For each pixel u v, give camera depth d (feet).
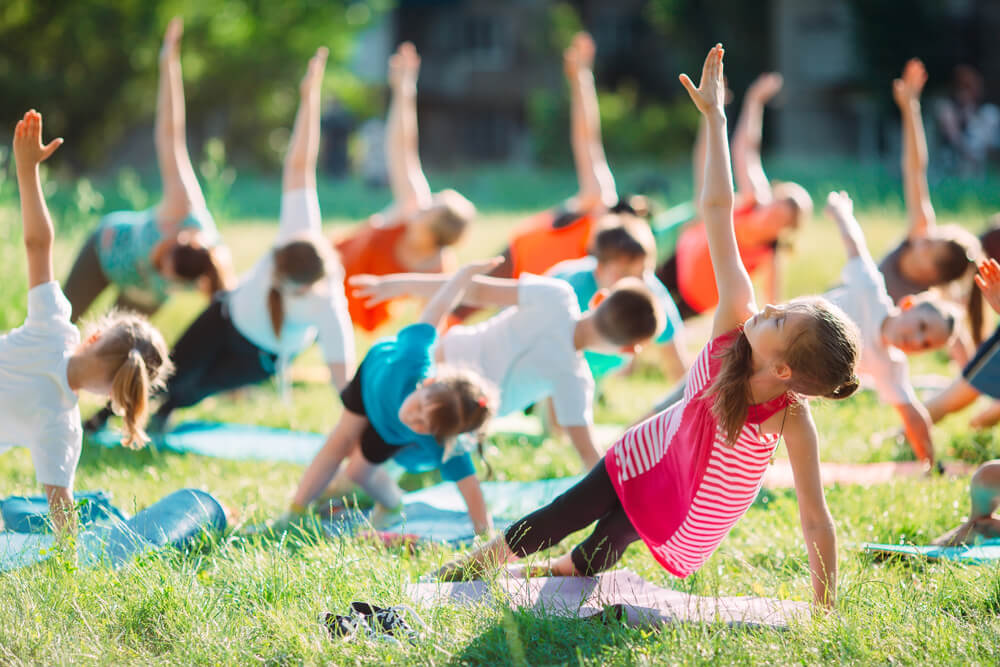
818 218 72.28
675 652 14.30
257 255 61.62
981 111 104.94
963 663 14.06
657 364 40.32
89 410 31.35
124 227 30.99
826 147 154.10
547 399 29.32
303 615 15.49
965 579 16.85
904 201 77.56
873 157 152.97
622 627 15.29
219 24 141.90
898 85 30.58
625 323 21.65
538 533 17.48
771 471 25.30
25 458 25.59
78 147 130.31
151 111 135.03
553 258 32.35
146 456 26.45
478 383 19.58
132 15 126.21
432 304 21.44
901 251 30.32
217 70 143.43
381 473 22.21
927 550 18.97
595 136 36.40
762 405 15.31
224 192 41.34
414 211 33.17
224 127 151.23
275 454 27.30
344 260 32.40
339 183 122.42
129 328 18.69
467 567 17.78
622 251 25.98
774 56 152.97
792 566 19.17
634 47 176.14
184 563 17.04
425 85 190.08
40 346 18.26
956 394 27.14
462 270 21.68
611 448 17.54
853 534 20.62
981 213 70.59
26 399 18.16
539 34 176.14
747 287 16.03
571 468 26.09
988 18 137.39
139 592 15.78
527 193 108.06
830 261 53.98
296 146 30.19
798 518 21.36
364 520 19.92
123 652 14.56
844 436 28.84
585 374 22.70
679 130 146.92
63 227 48.24
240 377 28.40
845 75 150.61
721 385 15.19
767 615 15.83
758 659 14.25
